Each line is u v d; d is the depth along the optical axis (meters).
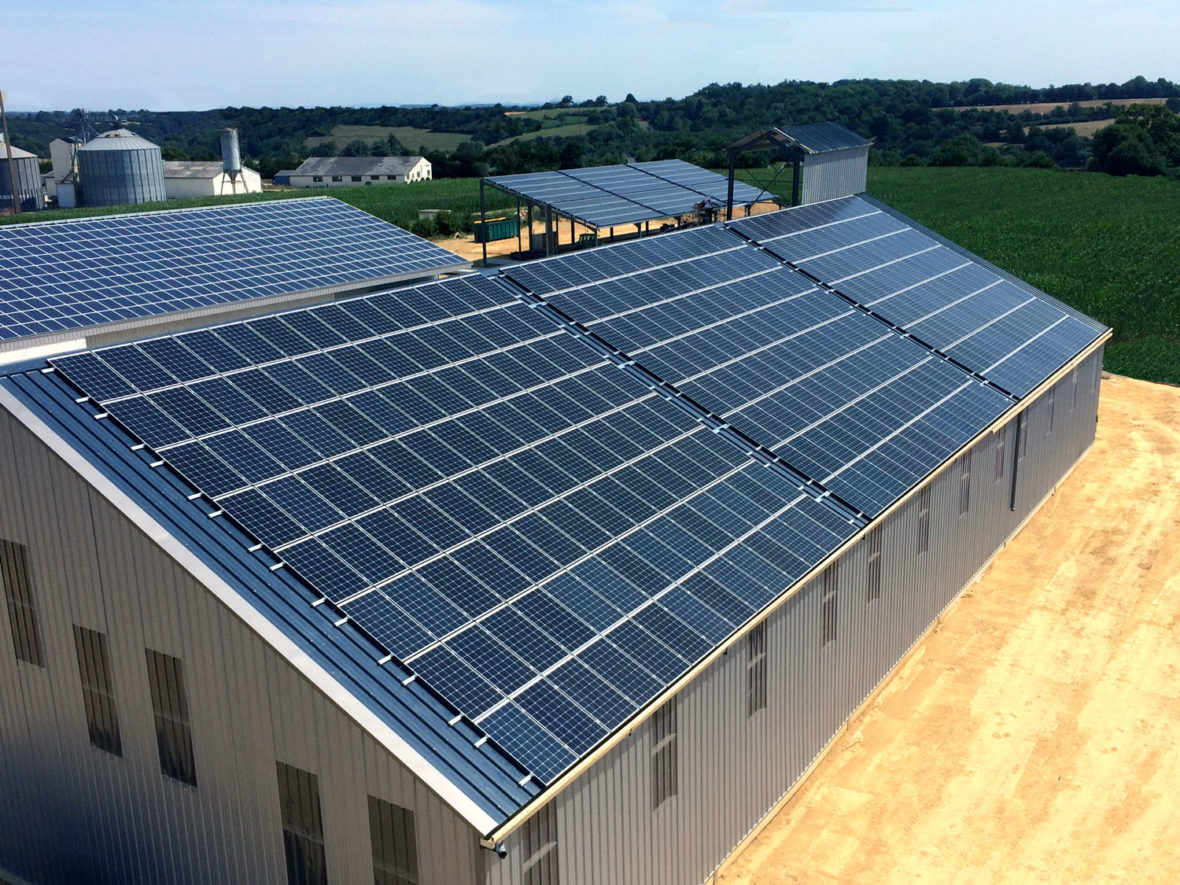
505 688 16.59
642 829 18.39
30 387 18.95
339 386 22.09
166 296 40.12
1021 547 37.91
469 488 20.64
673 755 19.00
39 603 19.34
